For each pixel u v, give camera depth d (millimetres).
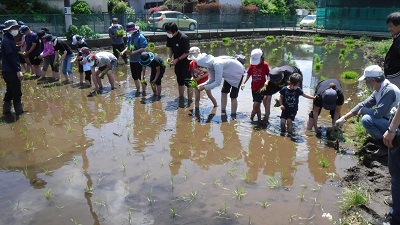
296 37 30875
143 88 9469
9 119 7328
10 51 7246
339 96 6012
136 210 4008
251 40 28812
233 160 5363
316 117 6375
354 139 6117
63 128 6770
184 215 3906
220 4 35281
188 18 27953
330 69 13844
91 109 8008
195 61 7324
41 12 22828
